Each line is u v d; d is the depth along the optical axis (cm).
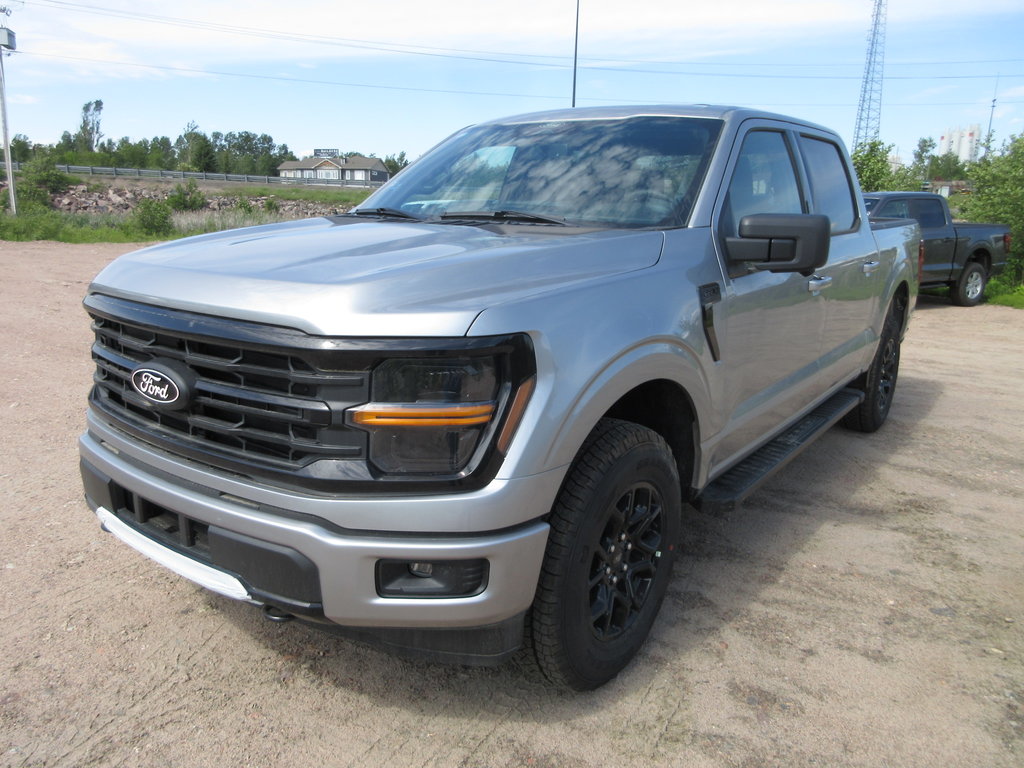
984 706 262
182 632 293
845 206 467
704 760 234
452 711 254
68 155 9700
